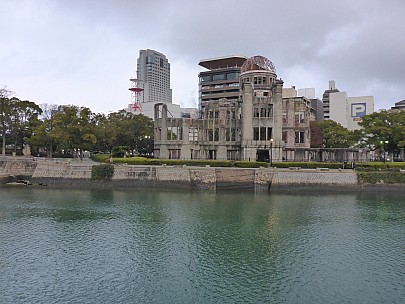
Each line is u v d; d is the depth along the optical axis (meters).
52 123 80.50
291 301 21.75
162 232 35.62
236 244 32.19
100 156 83.75
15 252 29.39
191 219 40.78
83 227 37.16
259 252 30.20
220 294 22.61
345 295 22.55
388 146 81.25
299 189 62.88
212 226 37.97
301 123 87.62
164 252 29.95
